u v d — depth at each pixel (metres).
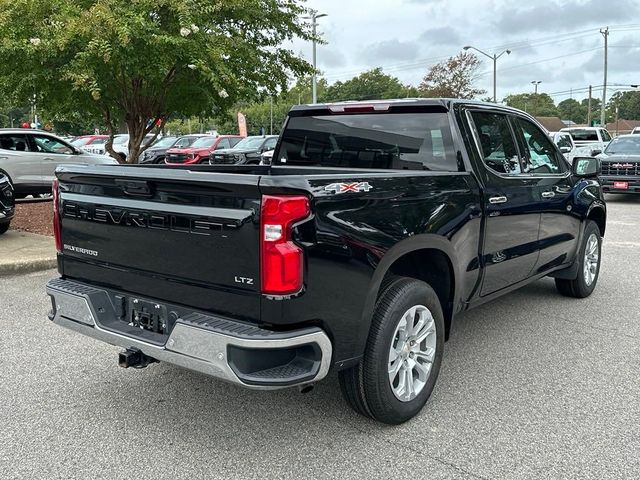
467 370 4.48
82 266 3.75
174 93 10.72
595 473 3.10
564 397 4.01
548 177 5.18
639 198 16.53
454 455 3.28
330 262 2.99
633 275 7.49
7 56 8.88
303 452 3.33
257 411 3.83
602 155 15.70
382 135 4.50
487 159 4.41
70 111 10.95
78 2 8.95
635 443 3.40
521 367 4.54
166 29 9.16
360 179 3.20
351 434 3.53
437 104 4.22
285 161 5.16
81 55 8.32
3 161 13.20
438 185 3.77
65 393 4.07
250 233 2.85
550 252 5.37
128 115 10.89
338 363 3.15
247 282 2.91
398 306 3.43
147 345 3.21
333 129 4.80
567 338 5.19
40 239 9.06
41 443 3.41
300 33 11.23
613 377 4.35
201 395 4.06
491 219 4.28
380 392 3.41
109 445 3.40
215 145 21.58
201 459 3.26
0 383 4.21
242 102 11.77
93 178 3.50
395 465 3.19
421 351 3.73
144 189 3.23
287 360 3.01
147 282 3.36
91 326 3.52
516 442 3.42
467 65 49.91
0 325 5.45
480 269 4.26
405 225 3.43
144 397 4.02
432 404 3.91
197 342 2.96
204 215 2.99
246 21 10.16
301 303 2.89
